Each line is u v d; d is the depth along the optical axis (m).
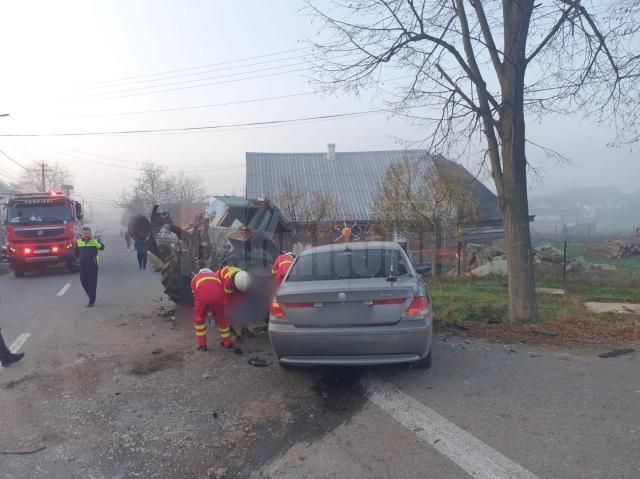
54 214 19.20
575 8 7.77
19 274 19.12
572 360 6.24
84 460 3.98
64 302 11.98
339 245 6.96
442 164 15.36
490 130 8.32
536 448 3.94
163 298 12.27
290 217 17.98
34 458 4.02
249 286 7.06
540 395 5.05
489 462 3.74
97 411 4.96
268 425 4.58
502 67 8.26
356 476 3.63
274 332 5.41
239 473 3.75
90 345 7.57
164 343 7.61
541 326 8.03
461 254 17.58
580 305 10.30
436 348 6.84
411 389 5.33
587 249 28.88
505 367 5.97
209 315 9.02
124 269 20.92
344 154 34.34
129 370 6.28
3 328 8.97
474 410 4.72
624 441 4.01
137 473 3.79
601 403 4.81
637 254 25.66
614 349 6.74
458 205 15.50
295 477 3.66
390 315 5.23
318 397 5.23
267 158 33.41
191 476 3.74
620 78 8.43
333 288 5.40
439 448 3.99
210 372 6.13
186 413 4.88
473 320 8.56
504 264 15.87
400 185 16.09
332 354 5.29
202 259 9.52
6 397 5.39
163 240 10.98
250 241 9.09
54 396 5.39
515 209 8.29
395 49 8.47
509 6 8.12
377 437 4.24
